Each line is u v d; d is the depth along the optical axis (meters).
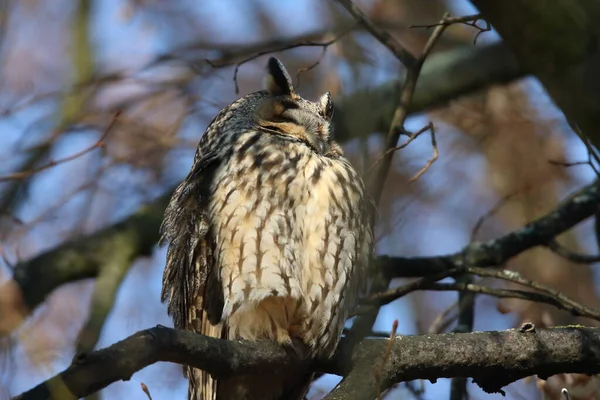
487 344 8.25
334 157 10.23
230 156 9.62
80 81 13.96
